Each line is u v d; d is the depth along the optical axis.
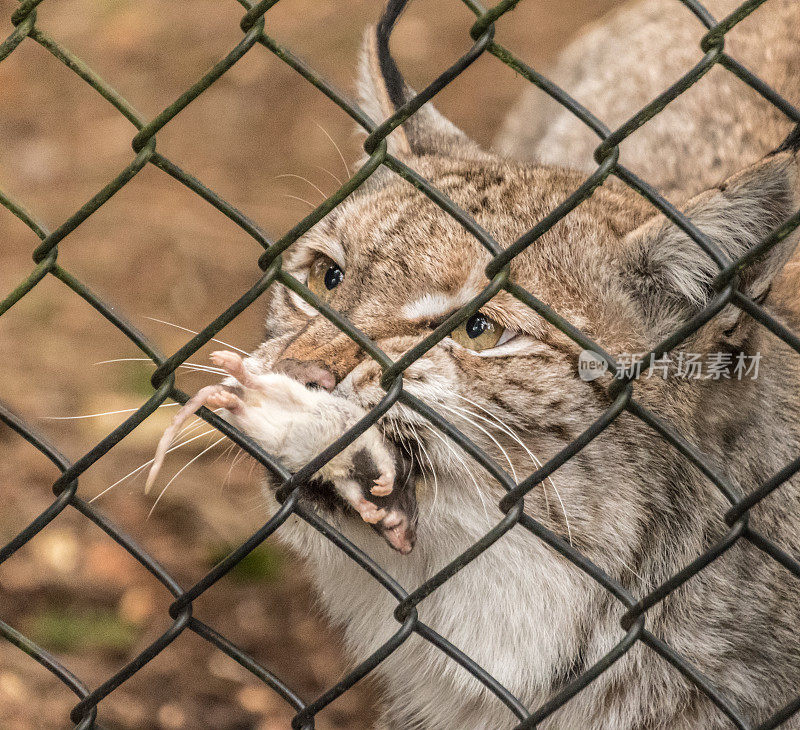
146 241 14.06
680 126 9.58
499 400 5.80
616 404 3.85
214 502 10.35
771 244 3.59
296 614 9.49
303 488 5.77
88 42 18.47
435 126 8.04
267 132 15.91
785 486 6.16
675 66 10.36
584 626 6.09
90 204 3.71
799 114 3.42
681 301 5.82
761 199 4.93
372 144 3.61
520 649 6.18
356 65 8.02
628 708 6.20
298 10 18.41
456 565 4.05
